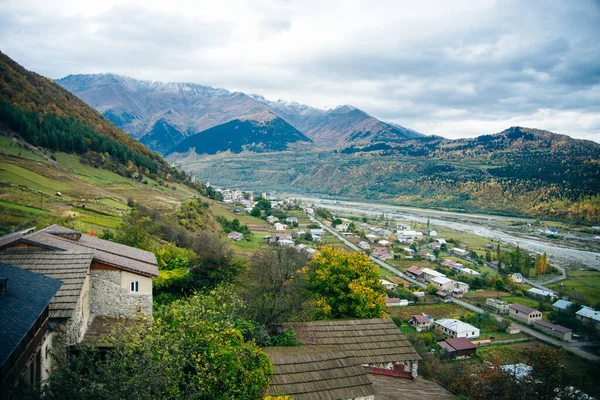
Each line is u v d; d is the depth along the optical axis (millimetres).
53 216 67500
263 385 18094
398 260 140250
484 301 98188
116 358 17281
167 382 16203
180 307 24297
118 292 29141
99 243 36250
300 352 21766
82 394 14242
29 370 17469
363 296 34125
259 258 63250
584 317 82438
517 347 70438
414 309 91250
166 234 78688
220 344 19281
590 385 45969
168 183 174125
